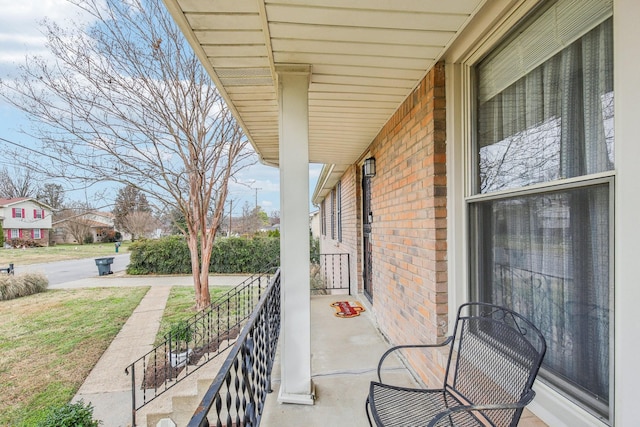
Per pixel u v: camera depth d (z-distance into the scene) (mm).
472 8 1459
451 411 1114
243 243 13922
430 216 2148
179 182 7246
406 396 1604
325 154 4914
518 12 1479
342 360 2912
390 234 3199
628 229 1009
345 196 6914
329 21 1536
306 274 2070
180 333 5113
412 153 2502
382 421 1397
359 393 2299
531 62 1476
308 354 2117
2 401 4238
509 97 1641
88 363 5211
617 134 1044
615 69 1047
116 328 6711
